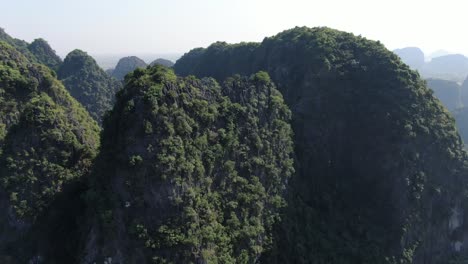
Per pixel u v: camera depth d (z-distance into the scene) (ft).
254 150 215.10
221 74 424.46
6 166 189.37
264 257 201.77
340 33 332.80
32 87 237.25
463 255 286.25
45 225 187.83
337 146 284.82
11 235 182.60
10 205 184.24
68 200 194.80
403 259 247.50
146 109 169.89
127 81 188.96
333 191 269.64
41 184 192.44
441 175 280.31
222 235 179.42
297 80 307.99
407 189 258.98
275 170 223.10
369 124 280.31
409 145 266.77
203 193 178.60
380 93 283.18
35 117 201.67
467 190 291.17
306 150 269.85
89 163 207.51
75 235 184.24
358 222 256.93
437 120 291.17
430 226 271.08
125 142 168.96
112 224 160.76
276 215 216.54
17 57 258.57
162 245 158.81
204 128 189.26
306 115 285.02
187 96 187.01
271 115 236.43
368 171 274.36
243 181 200.95
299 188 251.39
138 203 163.32
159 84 176.86
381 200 264.52
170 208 164.55
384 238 250.78
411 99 280.51
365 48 310.04
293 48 327.06
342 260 228.63
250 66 379.14
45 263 183.73
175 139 171.12
